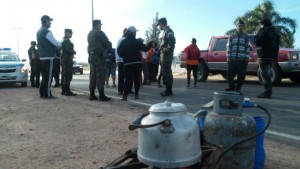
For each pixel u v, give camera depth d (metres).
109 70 13.05
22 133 5.55
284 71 12.82
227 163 3.28
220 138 3.29
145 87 13.09
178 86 13.61
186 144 2.78
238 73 9.92
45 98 9.28
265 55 9.23
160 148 2.76
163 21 9.77
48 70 9.17
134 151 3.35
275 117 6.81
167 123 2.73
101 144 4.89
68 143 4.96
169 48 9.77
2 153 4.55
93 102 8.62
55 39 8.98
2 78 13.06
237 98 3.33
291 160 4.23
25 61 14.63
